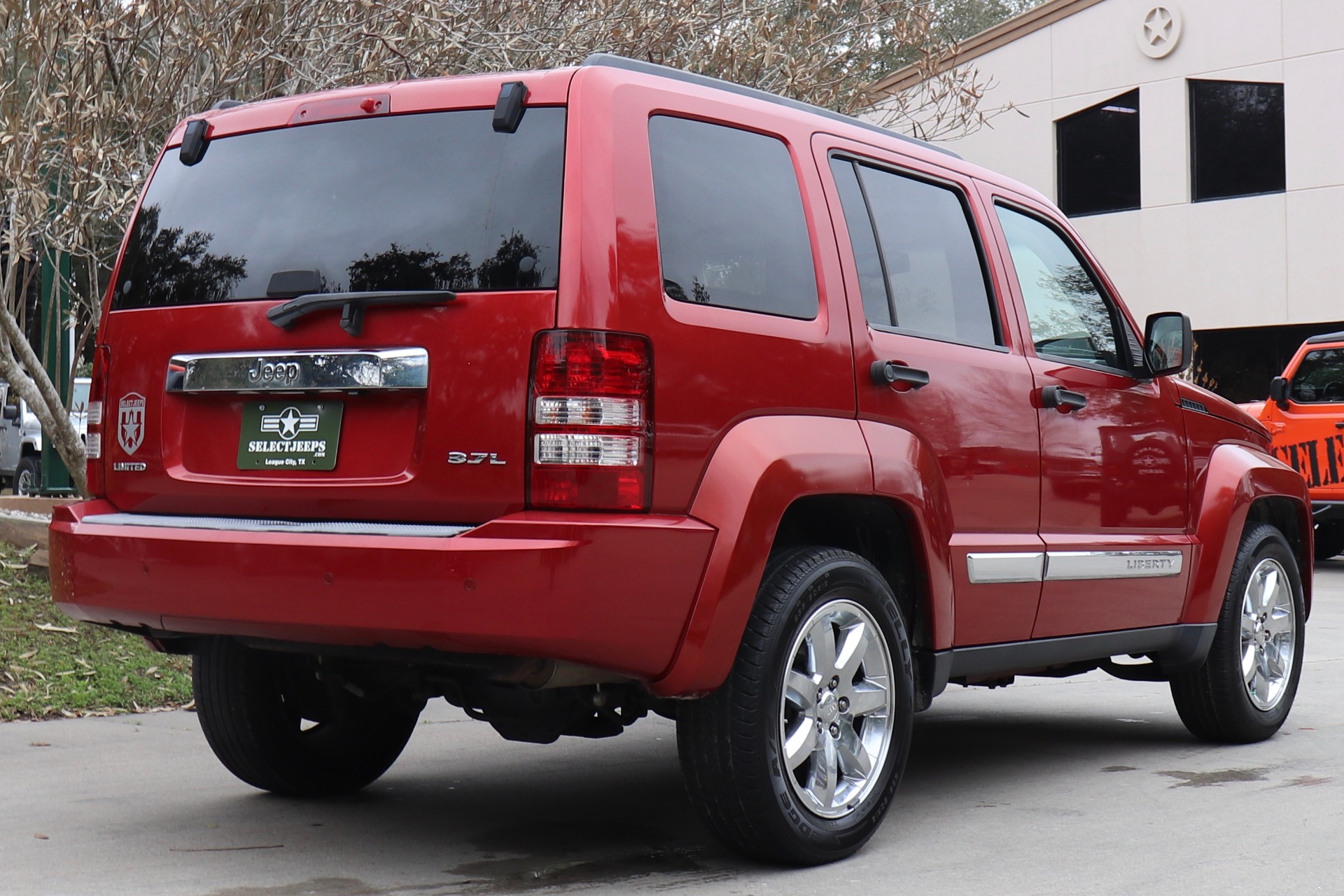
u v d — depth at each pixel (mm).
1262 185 20297
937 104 10695
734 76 8711
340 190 3883
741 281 3854
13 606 7273
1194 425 5680
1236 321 20359
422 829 4414
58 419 7941
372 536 3543
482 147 3703
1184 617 5590
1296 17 19703
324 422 3746
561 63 8508
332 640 3629
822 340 4016
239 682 4605
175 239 4156
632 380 3494
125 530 3932
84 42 7008
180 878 3826
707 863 4023
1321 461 13695
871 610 4082
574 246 3494
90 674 6461
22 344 7730
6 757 5281
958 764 5527
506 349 3496
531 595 3363
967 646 4516
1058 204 21938
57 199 7258
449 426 3531
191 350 3984
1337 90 19422
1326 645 8930
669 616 3521
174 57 7621
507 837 4316
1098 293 5422
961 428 4469
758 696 3738
